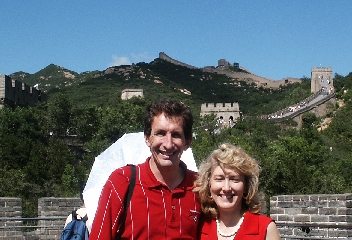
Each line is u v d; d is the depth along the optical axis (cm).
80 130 6788
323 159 5322
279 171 3462
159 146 520
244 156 531
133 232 504
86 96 13775
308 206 1298
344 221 1242
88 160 5728
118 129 6469
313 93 13200
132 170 525
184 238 514
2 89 6969
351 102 10488
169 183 526
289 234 1320
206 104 11550
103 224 505
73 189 4225
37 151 4781
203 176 534
